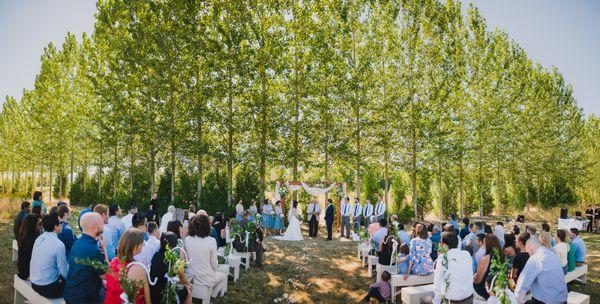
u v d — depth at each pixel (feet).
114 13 66.90
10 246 36.22
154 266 16.55
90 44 78.69
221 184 70.03
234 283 29.60
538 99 93.76
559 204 102.27
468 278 18.26
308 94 64.28
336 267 35.94
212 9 64.69
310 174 74.08
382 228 32.99
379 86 69.15
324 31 64.69
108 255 19.95
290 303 26.63
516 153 89.86
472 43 82.17
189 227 21.95
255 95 63.57
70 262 15.49
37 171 139.64
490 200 96.32
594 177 107.96
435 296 19.01
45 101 97.45
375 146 67.26
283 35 63.77
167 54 64.18
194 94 65.72
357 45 69.00
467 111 82.12
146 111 67.72
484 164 87.45
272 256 39.29
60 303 17.38
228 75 63.31
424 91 69.77
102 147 84.43
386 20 69.31
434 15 70.38
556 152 94.73
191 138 66.74
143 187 82.94
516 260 21.93
